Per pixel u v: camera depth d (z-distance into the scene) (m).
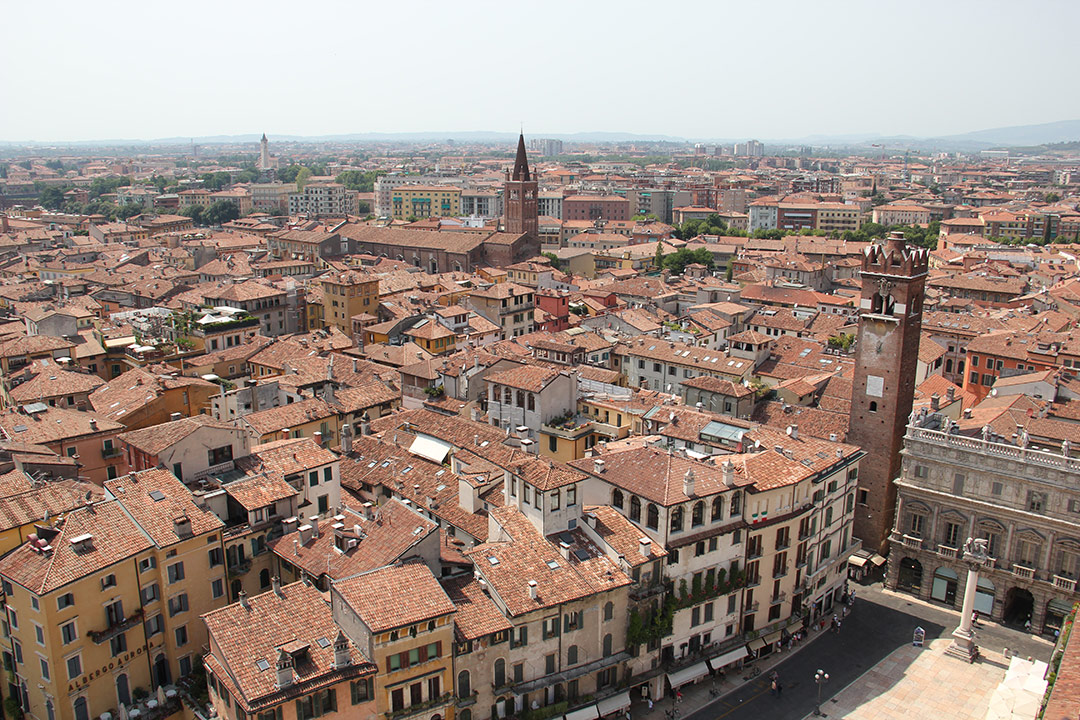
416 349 162.88
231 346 174.50
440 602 73.75
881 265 115.12
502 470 100.31
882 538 120.19
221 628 72.19
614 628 85.62
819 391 147.12
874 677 95.06
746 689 92.50
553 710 81.19
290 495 91.38
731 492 92.25
